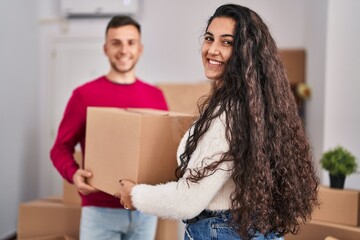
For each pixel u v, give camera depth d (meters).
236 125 1.01
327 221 1.90
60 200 2.62
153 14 3.75
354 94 2.65
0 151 3.06
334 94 2.69
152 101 1.88
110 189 1.38
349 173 1.94
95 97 1.72
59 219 2.41
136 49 1.81
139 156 1.25
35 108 3.78
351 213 1.85
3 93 3.09
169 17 3.73
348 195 1.86
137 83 1.86
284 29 3.58
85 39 3.78
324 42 2.74
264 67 1.07
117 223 1.66
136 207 1.14
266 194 1.03
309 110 3.30
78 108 1.71
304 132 1.18
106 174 1.41
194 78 3.73
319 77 2.91
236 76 1.05
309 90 3.22
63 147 1.71
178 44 3.73
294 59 3.47
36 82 3.79
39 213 2.42
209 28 1.11
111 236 1.67
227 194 1.07
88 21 3.77
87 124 1.56
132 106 1.78
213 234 1.09
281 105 1.08
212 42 1.11
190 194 1.01
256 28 1.07
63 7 3.70
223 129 1.02
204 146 1.02
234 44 1.06
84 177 1.55
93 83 1.76
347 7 2.63
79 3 3.69
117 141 1.35
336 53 2.67
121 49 1.76
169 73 3.76
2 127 3.08
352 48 2.64
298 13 3.55
